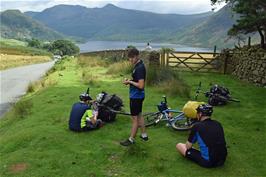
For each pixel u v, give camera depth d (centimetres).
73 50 16938
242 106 1205
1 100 1656
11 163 686
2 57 5869
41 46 18238
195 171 641
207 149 640
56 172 643
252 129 923
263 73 1645
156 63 2372
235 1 1842
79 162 686
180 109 1134
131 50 717
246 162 693
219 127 650
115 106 980
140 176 623
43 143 788
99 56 3756
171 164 672
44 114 1082
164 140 809
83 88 1598
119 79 1923
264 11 1614
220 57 2244
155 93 1406
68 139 815
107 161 691
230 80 1877
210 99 1217
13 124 1064
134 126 759
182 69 2309
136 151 710
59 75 2214
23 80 2591
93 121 877
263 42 1836
